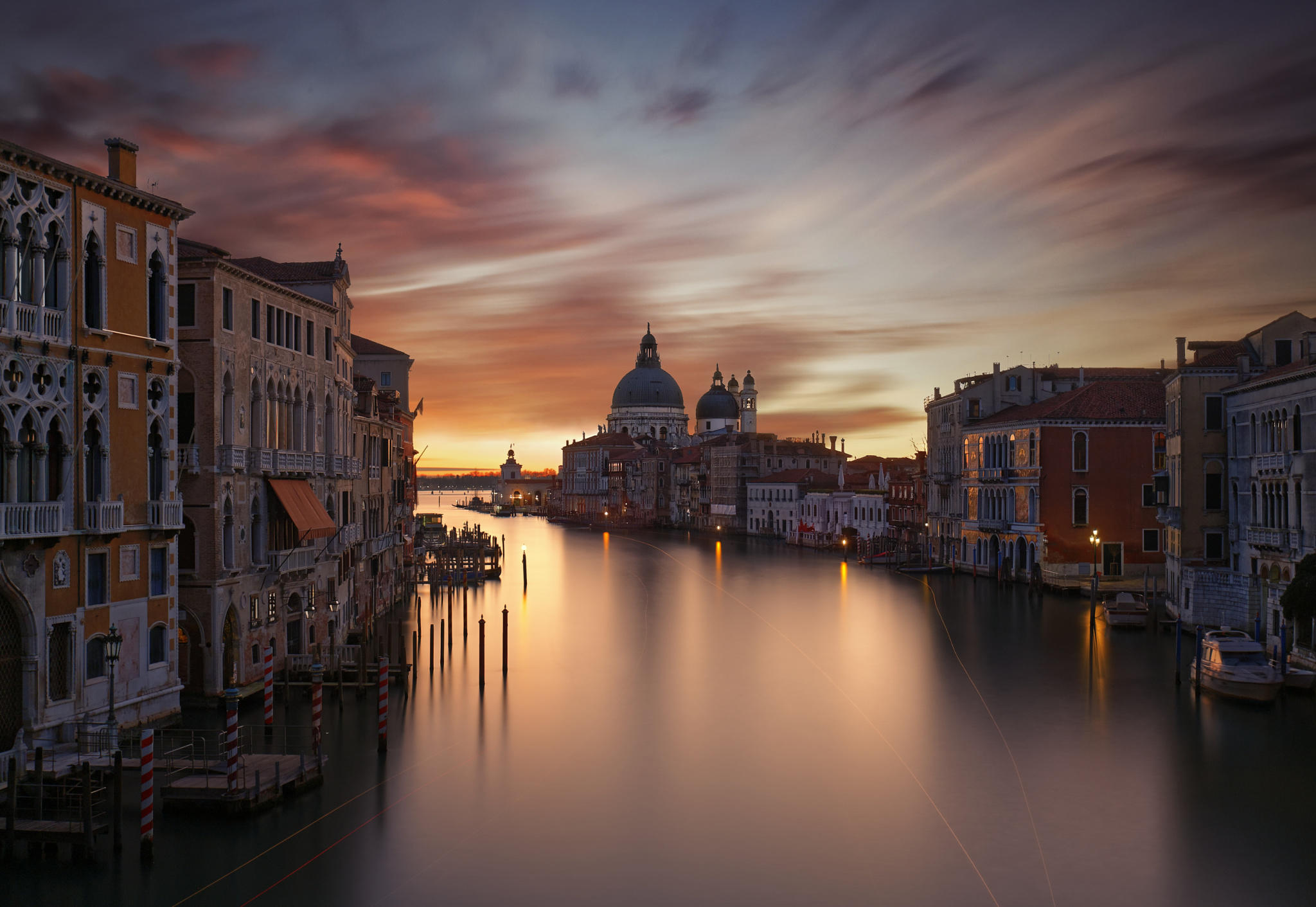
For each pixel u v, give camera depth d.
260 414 44.50
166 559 37.28
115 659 31.88
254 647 43.91
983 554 95.19
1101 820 30.50
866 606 79.44
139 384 35.69
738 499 183.25
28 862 26.64
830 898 25.38
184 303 40.66
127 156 35.97
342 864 27.03
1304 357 50.75
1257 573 53.66
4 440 30.28
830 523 145.50
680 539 177.38
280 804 31.27
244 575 42.81
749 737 39.47
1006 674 51.47
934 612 74.75
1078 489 83.19
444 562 100.69
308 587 49.53
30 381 30.97
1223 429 59.94
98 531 32.91
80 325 32.88
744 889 25.86
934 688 48.19
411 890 25.67
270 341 45.69
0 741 30.30
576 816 30.80
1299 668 46.84
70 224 32.56
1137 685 48.38
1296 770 35.00
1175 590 64.19
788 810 31.39
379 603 68.88
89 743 31.72
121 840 27.53
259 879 26.02
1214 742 38.38
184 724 38.53
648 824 30.16
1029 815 30.94
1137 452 83.44
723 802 32.03
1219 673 44.94
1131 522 83.38
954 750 37.69
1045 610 74.56
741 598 85.56
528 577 107.25
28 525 30.30
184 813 29.88
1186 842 28.78
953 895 25.55
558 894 25.55
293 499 46.38
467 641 60.97
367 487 65.06
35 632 30.84
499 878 26.41
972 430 96.94
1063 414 83.12
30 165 30.98
